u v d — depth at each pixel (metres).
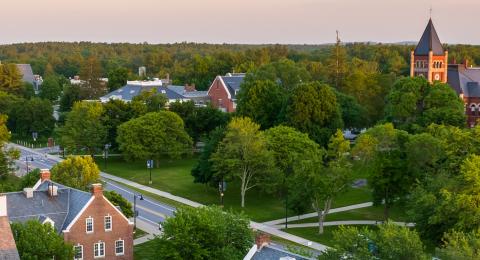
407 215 104.88
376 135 120.00
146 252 97.25
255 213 120.50
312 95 149.88
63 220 87.88
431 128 123.62
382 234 60.19
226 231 81.50
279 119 157.00
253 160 120.75
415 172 107.75
